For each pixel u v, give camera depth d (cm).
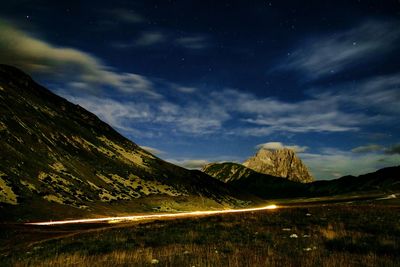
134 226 3816
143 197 13575
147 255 1673
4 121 10950
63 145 13988
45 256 1939
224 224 3042
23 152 9875
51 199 7950
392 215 3312
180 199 15825
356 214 3450
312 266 1362
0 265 1666
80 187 10406
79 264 1559
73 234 3697
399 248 1709
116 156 18050
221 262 1485
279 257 1588
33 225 5425
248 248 1867
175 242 2208
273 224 2941
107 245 2197
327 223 2844
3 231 4300
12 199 6831
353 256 1596
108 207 9950
